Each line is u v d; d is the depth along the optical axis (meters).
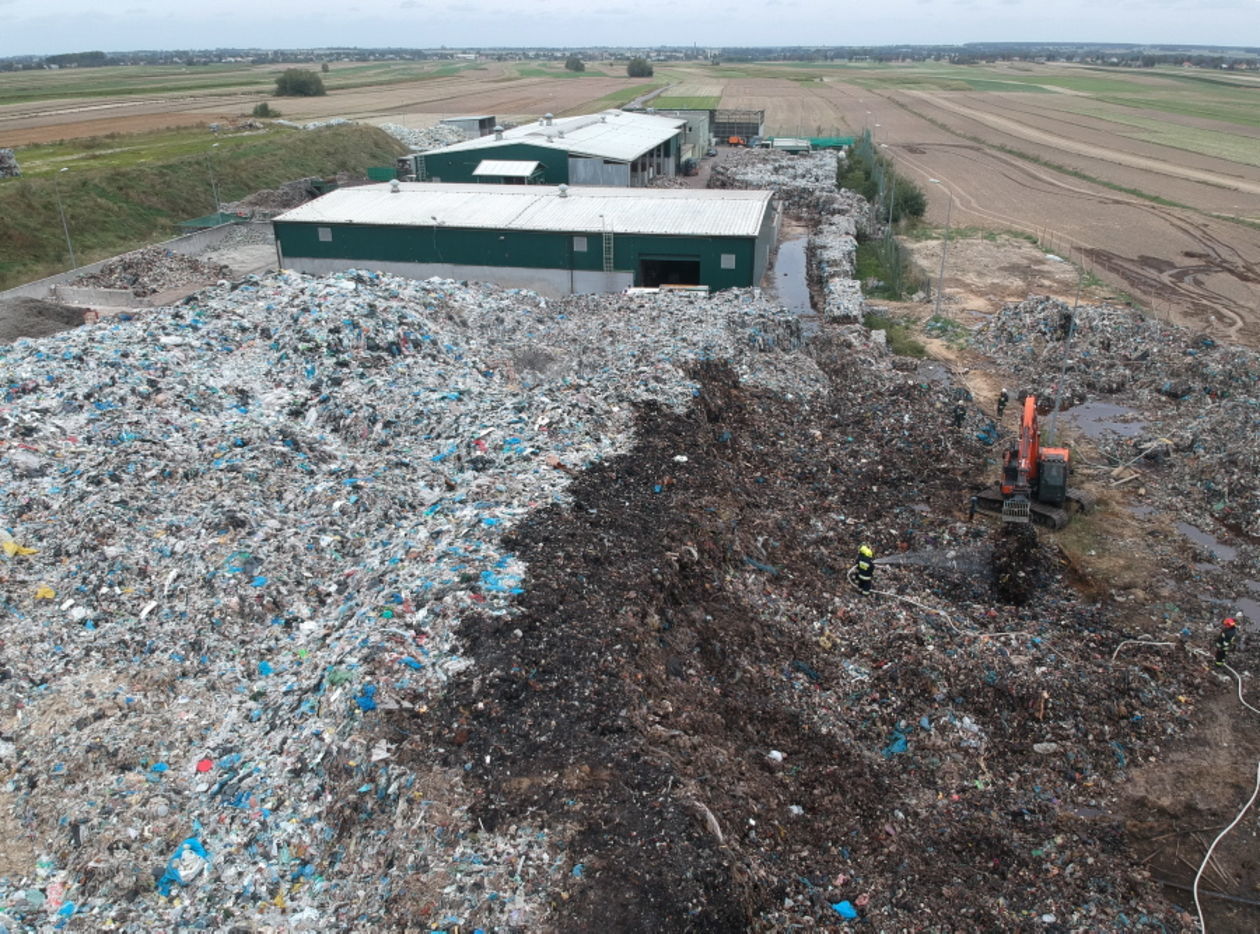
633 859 11.15
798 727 15.62
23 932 10.64
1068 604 20.09
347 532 18.81
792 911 12.04
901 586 20.16
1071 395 31.62
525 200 45.41
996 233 57.56
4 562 16.75
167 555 17.31
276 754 13.07
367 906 11.02
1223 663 18.12
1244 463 25.36
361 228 42.56
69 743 13.32
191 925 10.83
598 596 16.03
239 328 27.55
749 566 19.48
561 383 25.83
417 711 13.24
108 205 55.84
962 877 13.20
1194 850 13.99
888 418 28.42
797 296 42.59
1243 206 65.75
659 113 92.12
